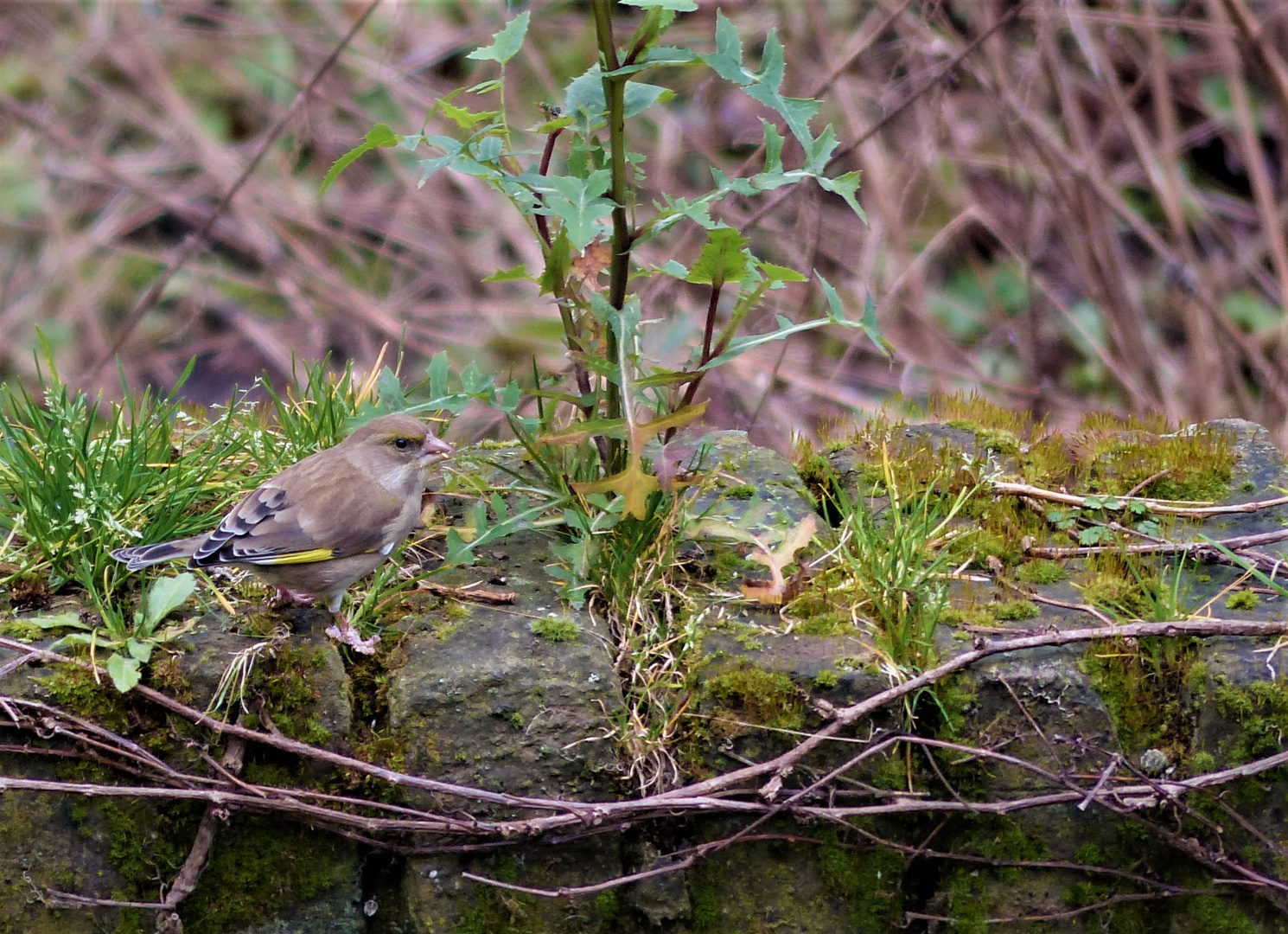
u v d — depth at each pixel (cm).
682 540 860
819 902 765
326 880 751
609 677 756
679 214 782
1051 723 761
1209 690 761
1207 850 754
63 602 800
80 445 855
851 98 1719
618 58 803
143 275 1767
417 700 742
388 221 1805
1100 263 1584
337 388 987
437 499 923
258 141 1839
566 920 746
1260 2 1702
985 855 764
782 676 755
